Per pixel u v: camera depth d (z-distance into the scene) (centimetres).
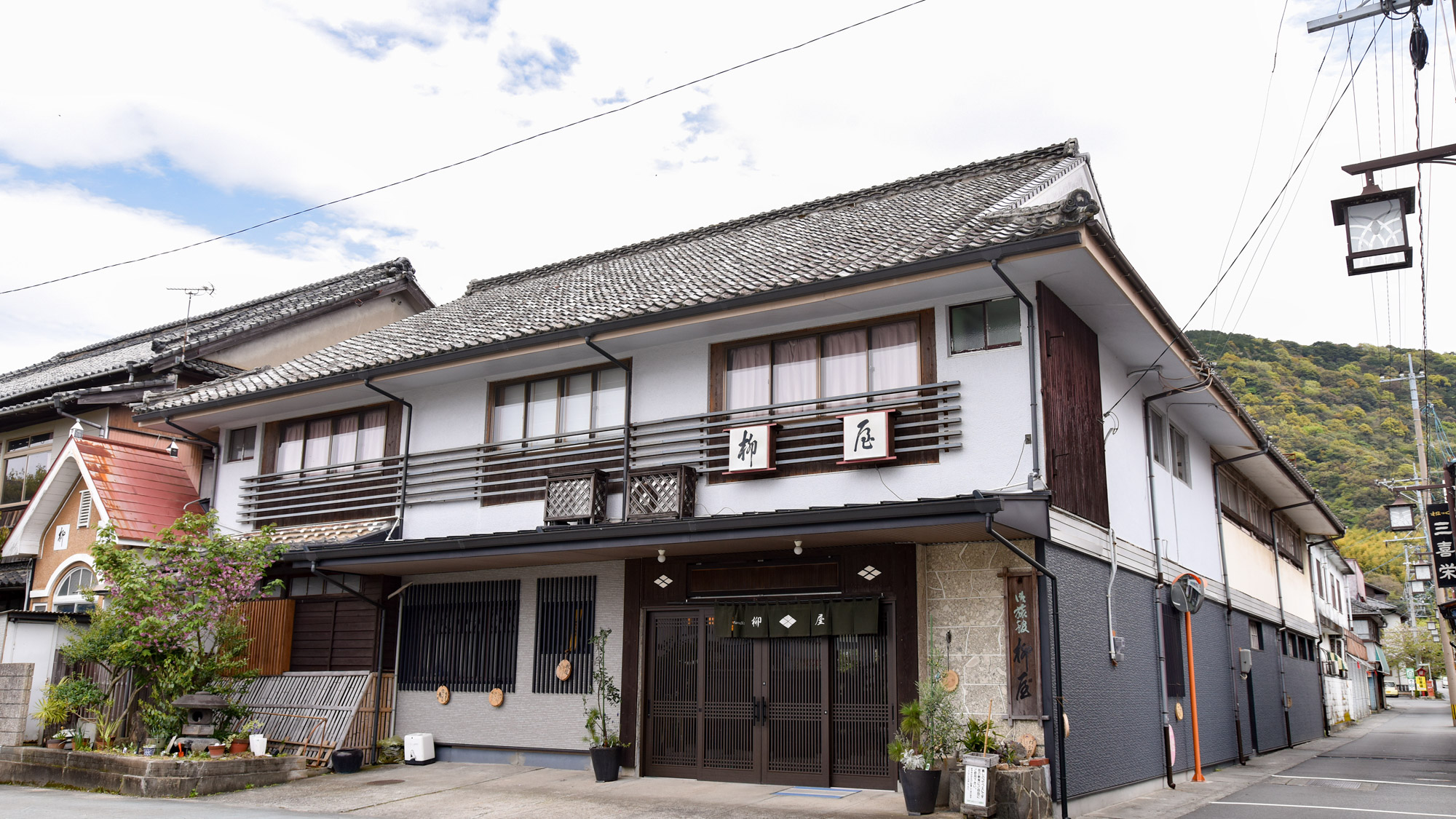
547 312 1366
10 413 1733
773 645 1067
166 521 1495
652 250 1834
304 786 1091
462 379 1355
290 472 1456
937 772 865
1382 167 723
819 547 1034
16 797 1012
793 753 1034
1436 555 2006
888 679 991
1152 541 1274
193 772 1036
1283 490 1995
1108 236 897
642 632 1155
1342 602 3338
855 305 1041
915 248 996
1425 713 3809
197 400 1487
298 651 1426
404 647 1363
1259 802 1055
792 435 1066
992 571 953
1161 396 1321
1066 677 936
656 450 1172
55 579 1519
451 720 1298
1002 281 952
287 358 1870
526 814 907
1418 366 4825
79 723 1223
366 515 1403
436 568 1287
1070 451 1006
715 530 969
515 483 1269
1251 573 1830
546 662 1240
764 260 1270
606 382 1248
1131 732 1107
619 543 1035
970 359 991
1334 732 2502
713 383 1142
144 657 1149
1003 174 1476
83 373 1792
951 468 973
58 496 1559
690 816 873
